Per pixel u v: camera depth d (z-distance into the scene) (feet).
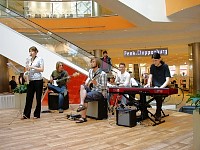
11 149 10.54
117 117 15.43
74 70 27.45
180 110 21.29
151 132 13.42
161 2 27.66
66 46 29.45
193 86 45.09
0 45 27.04
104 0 24.44
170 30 38.55
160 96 15.84
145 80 29.25
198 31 36.14
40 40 28.78
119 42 46.19
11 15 28.94
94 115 17.63
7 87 38.22
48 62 27.86
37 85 17.84
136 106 16.90
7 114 19.94
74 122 16.47
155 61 16.46
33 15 41.60
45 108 23.30
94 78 17.65
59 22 40.42
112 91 16.74
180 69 94.48
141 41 45.47
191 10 25.46
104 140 11.85
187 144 11.02
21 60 27.43
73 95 26.23
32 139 12.11
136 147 10.68
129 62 81.61
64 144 11.23
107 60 27.86
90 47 47.47
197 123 9.80
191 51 45.19
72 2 42.06
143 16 26.73
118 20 38.99
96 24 40.06
